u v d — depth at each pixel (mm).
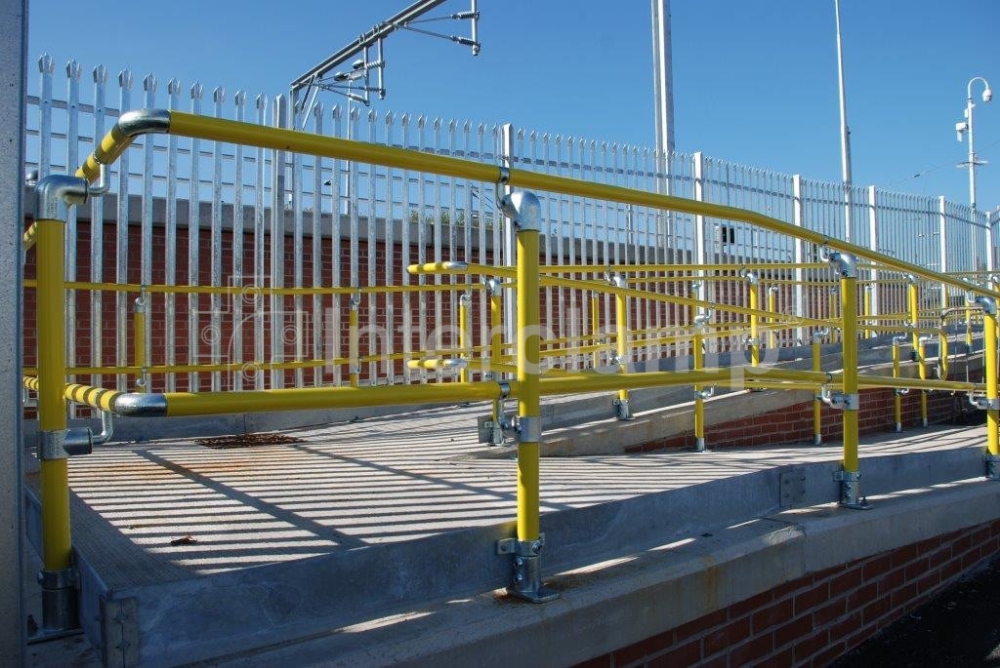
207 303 6117
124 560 1880
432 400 1884
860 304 10727
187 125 1585
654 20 11328
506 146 7520
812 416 5832
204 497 2734
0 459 1477
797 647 2930
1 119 1474
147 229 5414
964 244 14141
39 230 1683
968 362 7645
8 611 1480
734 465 3811
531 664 1959
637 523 2533
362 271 6797
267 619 1762
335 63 9648
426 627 1844
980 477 4141
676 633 2443
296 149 1712
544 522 2268
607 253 8133
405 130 6789
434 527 2211
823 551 2906
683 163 9203
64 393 1765
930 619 3559
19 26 1495
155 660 1617
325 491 2863
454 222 6836
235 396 1615
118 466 3469
